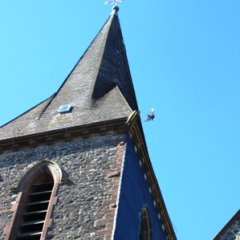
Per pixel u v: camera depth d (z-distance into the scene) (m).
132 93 33.31
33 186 26.05
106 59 34.41
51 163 26.33
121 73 34.03
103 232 22.78
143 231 27.27
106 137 26.73
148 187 28.59
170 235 30.16
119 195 24.16
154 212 28.72
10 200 25.31
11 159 27.16
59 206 24.30
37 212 24.70
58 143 27.14
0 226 24.20
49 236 23.20
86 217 23.53
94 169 25.52
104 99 30.06
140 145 27.75
